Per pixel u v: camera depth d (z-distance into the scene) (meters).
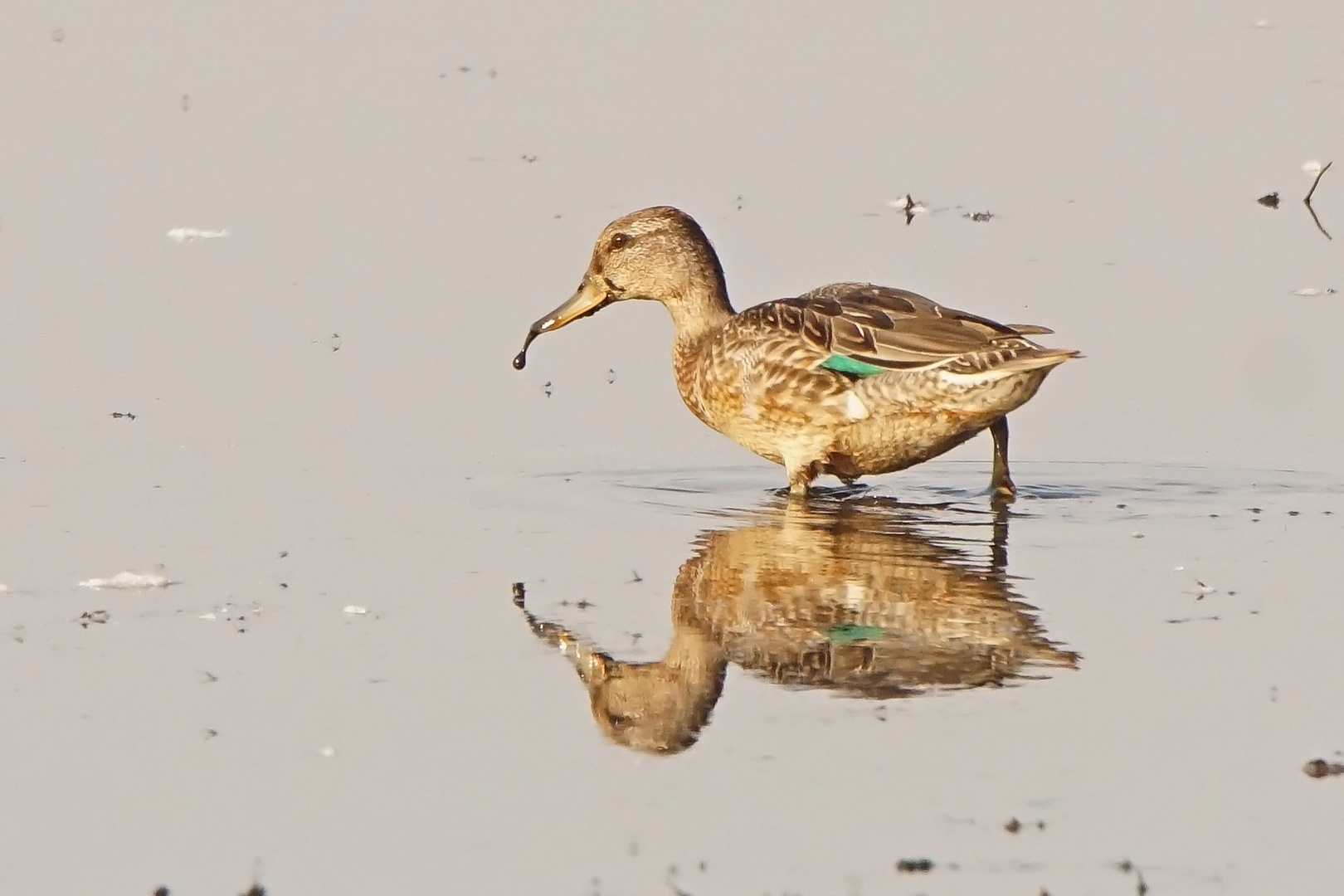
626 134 25.20
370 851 8.07
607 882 7.77
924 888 7.66
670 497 13.52
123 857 8.03
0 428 14.70
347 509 12.90
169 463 13.91
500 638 10.45
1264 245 20.03
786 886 7.70
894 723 9.25
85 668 9.95
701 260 15.10
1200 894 7.55
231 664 10.04
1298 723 9.14
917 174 23.27
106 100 26.53
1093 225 20.94
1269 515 12.85
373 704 9.53
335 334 17.53
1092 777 8.62
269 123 25.66
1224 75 27.41
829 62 28.78
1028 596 11.09
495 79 28.02
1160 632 10.41
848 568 11.68
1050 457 14.65
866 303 13.73
